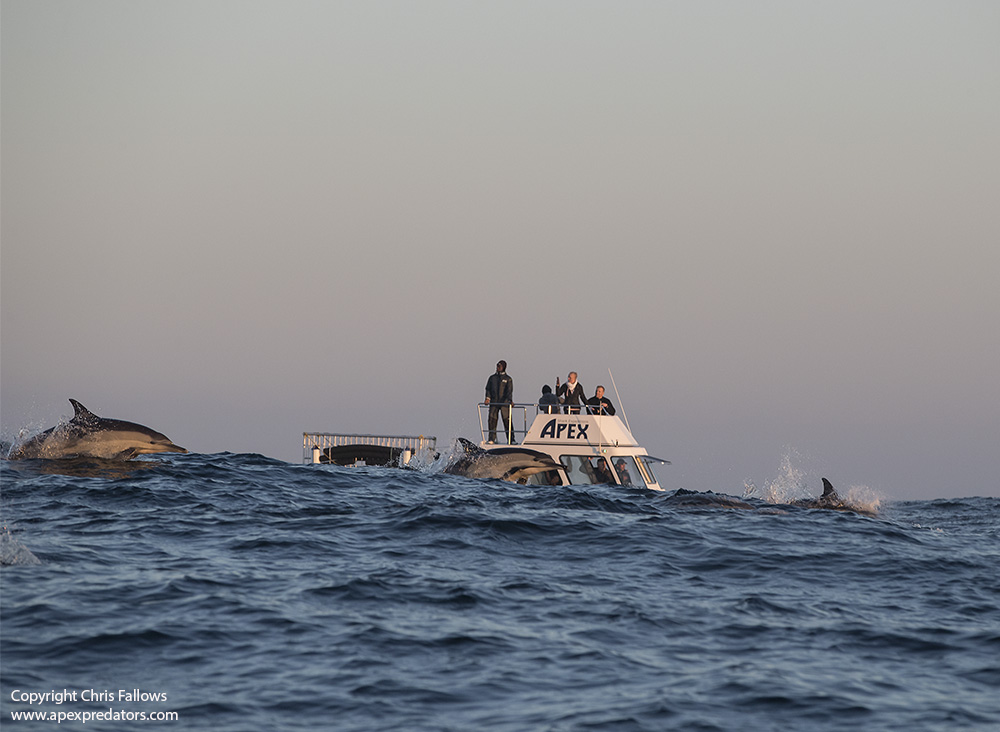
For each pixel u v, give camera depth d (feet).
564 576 194.39
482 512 251.80
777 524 264.11
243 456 362.53
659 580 196.03
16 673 123.75
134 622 145.18
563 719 116.98
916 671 142.00
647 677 133.39
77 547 194.70
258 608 155.94
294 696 121.29
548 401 395.14
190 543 206.39
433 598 169.58
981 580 210.59
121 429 337.31
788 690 129.70
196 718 113.09
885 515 318.24
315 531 224.94
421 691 124.77
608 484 364.38
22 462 306.76
